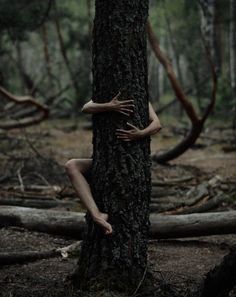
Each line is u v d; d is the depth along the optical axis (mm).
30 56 36062
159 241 7082
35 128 18781
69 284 4992
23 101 14477
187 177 10828
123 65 4668
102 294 4648
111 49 4668
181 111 25672
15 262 6086
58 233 7039
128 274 4738
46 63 24719
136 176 4723
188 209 8383
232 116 19219
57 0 22422
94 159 4844
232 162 12828
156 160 12445
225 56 26891
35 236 7016
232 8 18984
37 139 15914
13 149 13914
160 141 16875
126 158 4695
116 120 4688
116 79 4680
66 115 22406
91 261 4828
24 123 15664
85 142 16016
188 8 19578
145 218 4824
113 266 4738
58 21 22484
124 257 4723
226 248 6820
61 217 7059
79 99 22312
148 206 4867
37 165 11359
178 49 23938
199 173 11500
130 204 4711
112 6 4641
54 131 18141
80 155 13586
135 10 4664
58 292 4867
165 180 10641
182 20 22109
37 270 5793
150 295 4734
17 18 11508
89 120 20234
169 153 12188
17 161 11812
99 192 4773
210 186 9875
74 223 6969
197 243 7055
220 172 11609
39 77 31625
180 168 12062
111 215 4719
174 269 5887
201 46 21547
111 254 4738
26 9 11836
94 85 4801
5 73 24516
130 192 4707
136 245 4754
